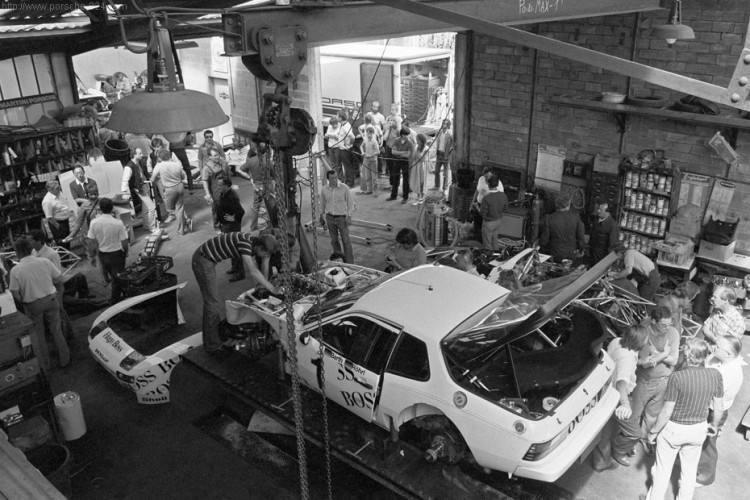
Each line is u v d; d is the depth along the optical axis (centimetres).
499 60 1221
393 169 1511
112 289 1018
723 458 670
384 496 633
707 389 541
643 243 1052
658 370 638
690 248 993
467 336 580
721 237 969
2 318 658
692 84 214
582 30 1089
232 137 1969
